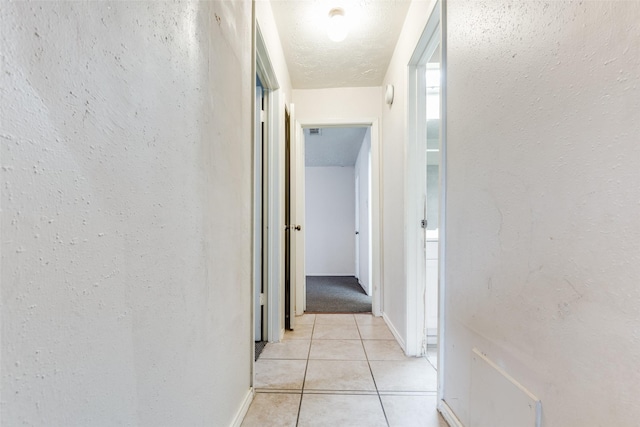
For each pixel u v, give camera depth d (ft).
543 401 2.61
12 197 1.34
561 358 2.42
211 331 3.45
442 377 4.74
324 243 19.42
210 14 3.43
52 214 1.53
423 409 4.83
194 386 3.03
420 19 5.96
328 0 6.44
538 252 2.68
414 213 6.97
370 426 4.41
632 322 1.87
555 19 2.48
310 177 19.54
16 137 1.36
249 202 5.01
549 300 2.55
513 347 3.02
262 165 8.04
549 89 2.55
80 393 1.69
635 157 1.85
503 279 3.19
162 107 2.48
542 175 2.64
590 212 2.16
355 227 18.90
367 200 13.66
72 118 1.64
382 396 5.19
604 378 2.05
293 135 9.16
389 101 8.65
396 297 8.04
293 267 8.79
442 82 4.80
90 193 1.75
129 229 2.10
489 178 3.47
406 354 6.89
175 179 2.68
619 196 1.95
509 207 3.10
